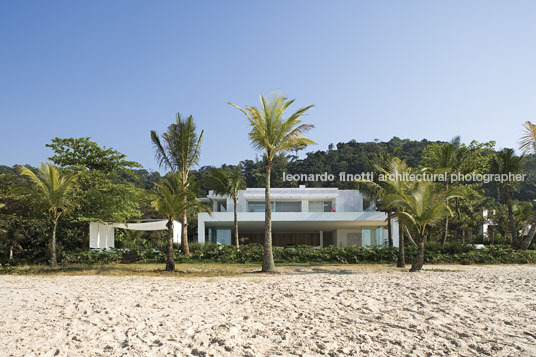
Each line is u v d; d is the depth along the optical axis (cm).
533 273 1558
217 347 616
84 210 2347
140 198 2425
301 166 6869
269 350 606
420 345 625
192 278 1431
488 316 774
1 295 998
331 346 618
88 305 870
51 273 1644
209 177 2888
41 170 1839
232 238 3641
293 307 850
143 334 672
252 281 1276
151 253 2394
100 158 2516
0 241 2209
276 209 3631
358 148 7762
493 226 4234
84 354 589
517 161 2753
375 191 2144
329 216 3091
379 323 735
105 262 2281
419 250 1720
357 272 1695
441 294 965
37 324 728
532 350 603
